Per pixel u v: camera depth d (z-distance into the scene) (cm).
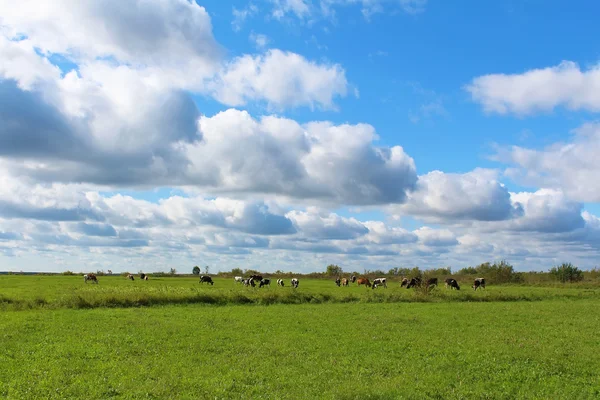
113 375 1599
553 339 2447
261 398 1358
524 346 2219
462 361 1884
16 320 2891
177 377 1579
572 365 1848
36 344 2123
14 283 6962
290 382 1532
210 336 2367
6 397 1350
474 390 1488
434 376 1636
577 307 4341
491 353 2045
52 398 1347
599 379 1641
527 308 4184
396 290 6253
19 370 1650
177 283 7794
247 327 2702
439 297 5159
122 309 3666
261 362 1809
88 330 2531
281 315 3341
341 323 2939
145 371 1653
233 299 4372
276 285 7738
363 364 1809
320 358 1906
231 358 1881
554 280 10062
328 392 1415
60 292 4734
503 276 9919
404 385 1516
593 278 10906
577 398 1430
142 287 5612
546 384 1579
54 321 2873
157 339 2275
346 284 8150
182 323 2839
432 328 2777
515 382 1596
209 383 1506
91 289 4884
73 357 1869
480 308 4125
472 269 12575
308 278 11812
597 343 2362
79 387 1450
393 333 2553
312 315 3356
